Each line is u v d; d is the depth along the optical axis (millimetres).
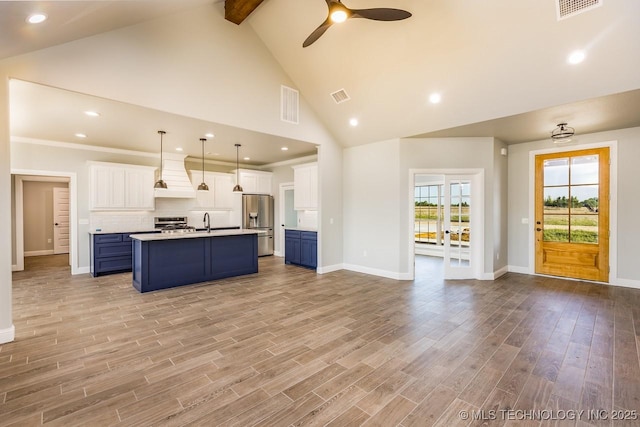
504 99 3764
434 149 5258
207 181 7480
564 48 3008
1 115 2699
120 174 6012
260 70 4652
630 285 4605
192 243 4988
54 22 2248
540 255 5488
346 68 4324
